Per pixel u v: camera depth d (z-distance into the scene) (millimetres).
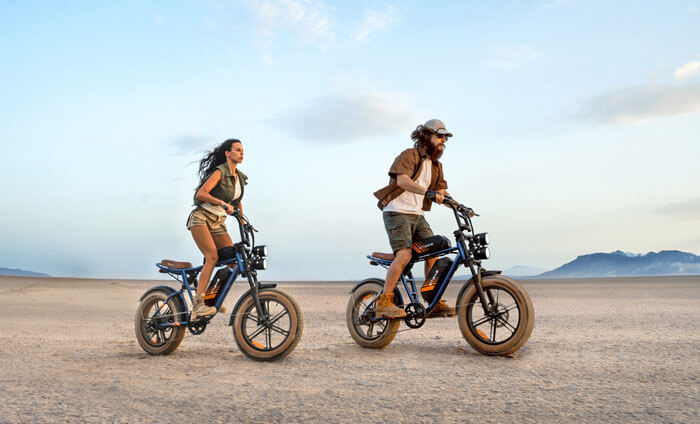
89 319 10547
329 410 3453
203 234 5738
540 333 7094
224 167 5828
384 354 5664
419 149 6004
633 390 3795
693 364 4672
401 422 3174
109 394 3932
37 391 4020
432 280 5766
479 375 4473
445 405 3527
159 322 5820
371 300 6172
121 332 8203
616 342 6051
